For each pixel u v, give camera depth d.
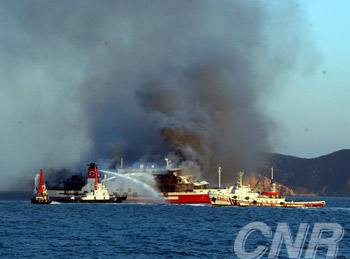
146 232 155.25
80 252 118.12
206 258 112.88
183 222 186.88
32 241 134.25
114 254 116.00
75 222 184.50
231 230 162.25
